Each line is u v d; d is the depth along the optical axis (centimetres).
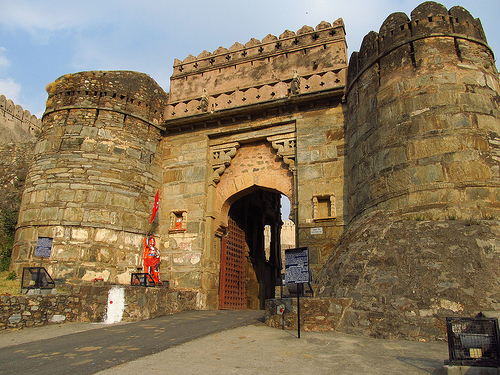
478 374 391
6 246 1401
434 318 597
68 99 1348
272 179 1308
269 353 521
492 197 784
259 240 1809
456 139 835
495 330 402
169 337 652
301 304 709
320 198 1176
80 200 1216
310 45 1331
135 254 1271
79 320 895
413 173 855
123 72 1423
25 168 1717
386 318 625
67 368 468
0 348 614
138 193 1331
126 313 870
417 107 899
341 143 1191
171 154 1455
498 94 927
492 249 666
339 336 629
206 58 1509
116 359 502
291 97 1255
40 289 879
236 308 1457
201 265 1277
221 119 1388
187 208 1360
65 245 1166
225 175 1398
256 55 1409
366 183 979
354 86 1145
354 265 759
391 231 782
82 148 1273
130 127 1372
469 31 959
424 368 437
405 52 966
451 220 757
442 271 654
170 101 1496
